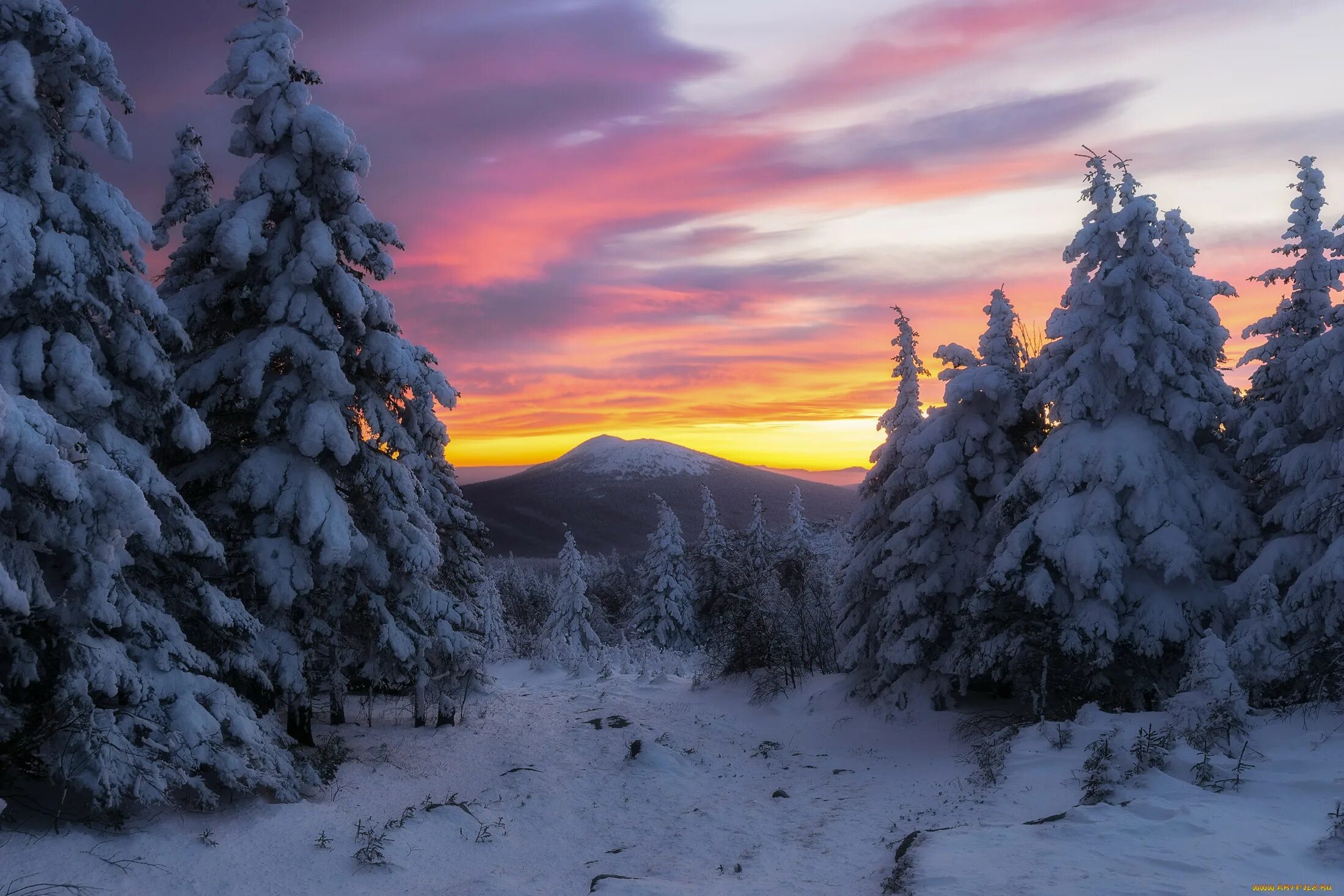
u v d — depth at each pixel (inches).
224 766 472.7
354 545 663.8
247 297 677.3
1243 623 648.4
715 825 590.9
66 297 459.8
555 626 1820.9
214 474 661.3
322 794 574.6
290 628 652.1
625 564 3410.4
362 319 709.9
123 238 486.6
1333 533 673.6
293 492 641.0
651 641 2001.7
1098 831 379.9
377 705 956.0
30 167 470.9
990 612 803.4
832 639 1291.8
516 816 601.0
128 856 417.4
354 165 677.3
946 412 933.8
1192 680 561.9
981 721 802.2
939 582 872.9
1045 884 319.0
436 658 770.2
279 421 655.8
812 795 689.6
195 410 631.2
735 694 1162.6
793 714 1018.1
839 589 1051.3
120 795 418.0
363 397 718.5
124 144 486.6
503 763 761.6
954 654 848.3
